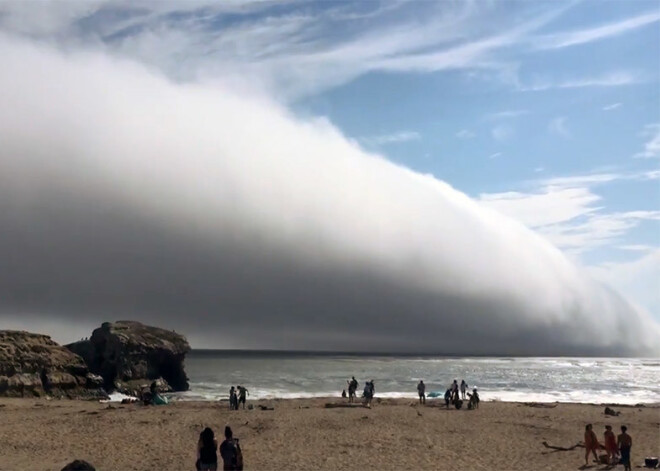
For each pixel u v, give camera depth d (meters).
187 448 32.94
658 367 181.38
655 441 36.25
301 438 36.06
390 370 147.75
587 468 28.42
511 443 34.97
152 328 87.81
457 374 129.75
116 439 35.31
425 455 31.50
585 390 85.25
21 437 35.53
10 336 66.69
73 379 66.19
